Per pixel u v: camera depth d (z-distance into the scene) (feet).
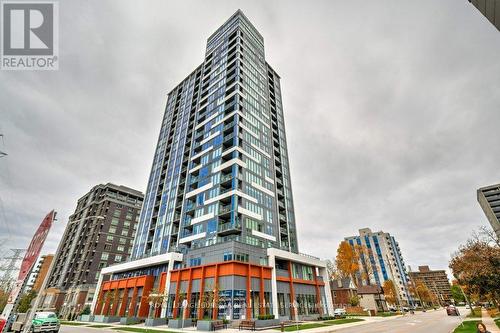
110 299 156.76
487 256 75.56
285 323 102.58
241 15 252.62
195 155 192.24
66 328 100.58
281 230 168.55
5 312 46.19
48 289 232.94
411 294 359.66
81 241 271.49
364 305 217.77
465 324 84.84
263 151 184.75
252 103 197.88
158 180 221.66
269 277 120.88
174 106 269.85
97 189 320.09
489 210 303.07
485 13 22.06
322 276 159.63
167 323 110.01
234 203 138.21
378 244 396.37
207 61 257.34
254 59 234.58
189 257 134.82
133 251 200.64
